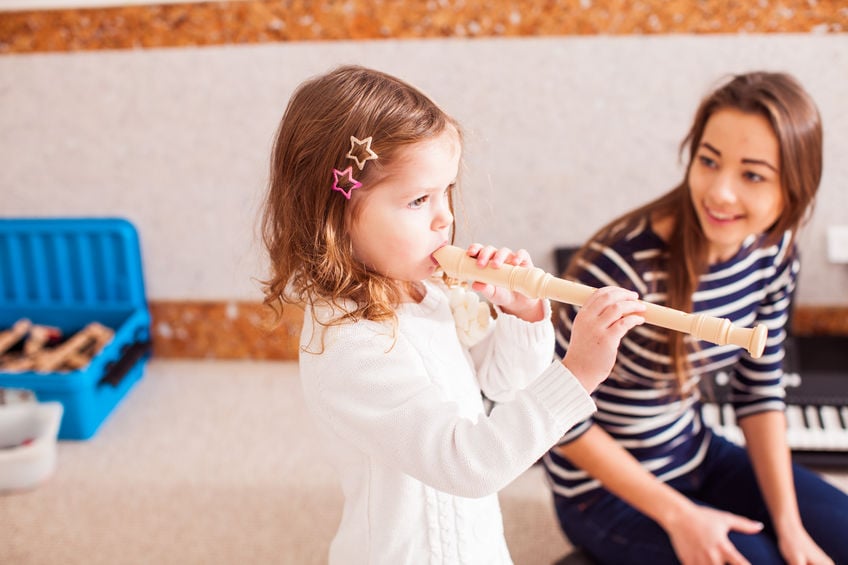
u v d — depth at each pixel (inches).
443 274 34.7
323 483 68.2
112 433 75.4
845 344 72.4
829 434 62.6
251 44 74.9
